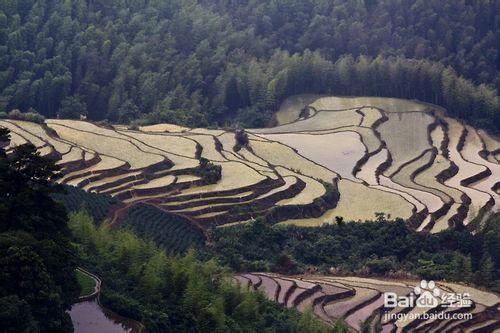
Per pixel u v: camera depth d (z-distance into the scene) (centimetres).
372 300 15838
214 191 19475
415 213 19912
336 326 13925
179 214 18500
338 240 18512
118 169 19625
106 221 16312
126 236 14400
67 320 10638
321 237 18575
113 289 12600
